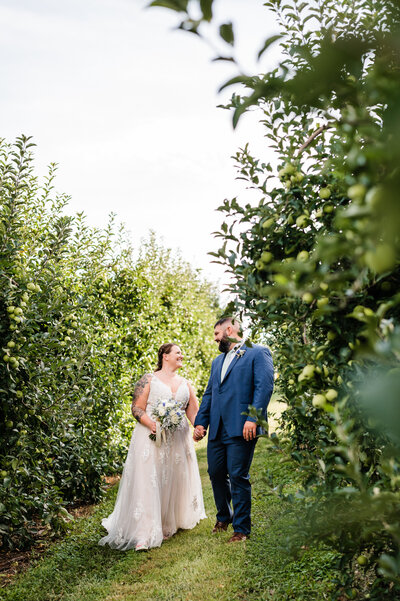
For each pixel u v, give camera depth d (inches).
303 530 80.7
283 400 209.6
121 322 322.0
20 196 189.9
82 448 236.2
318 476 80.5
